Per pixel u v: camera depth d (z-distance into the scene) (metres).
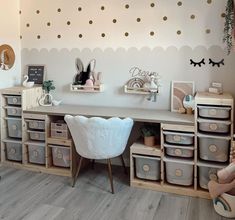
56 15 3.59
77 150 2.96
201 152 2.82
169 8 3.16
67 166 3.30
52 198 2.77
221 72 3.08
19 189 2.95
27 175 3.29
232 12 2.81
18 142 3.46
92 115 3.04
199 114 2.77
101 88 3.44
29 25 3.73
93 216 2.47
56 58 3.67
